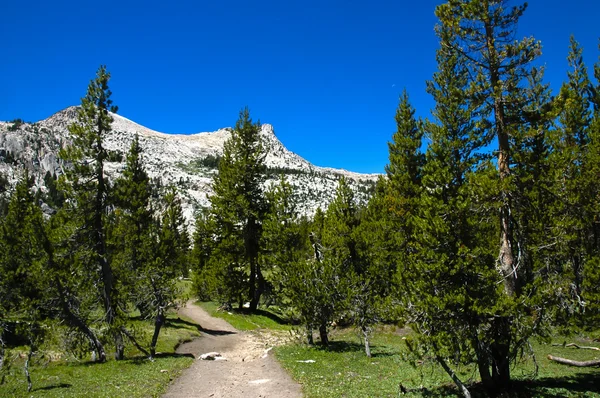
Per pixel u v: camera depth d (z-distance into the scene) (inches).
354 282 1063.6
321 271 1123.3
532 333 546.0
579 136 900.0
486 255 587.2
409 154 1411.2
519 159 610.5
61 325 975.6
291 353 1049.5
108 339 1027.3
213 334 1502.2
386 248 1240.2
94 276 1087.6
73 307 1025.5
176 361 983.0
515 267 597.3
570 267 672.4
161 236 1573.6
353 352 1033.5
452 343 544.1
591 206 653.3
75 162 1101.1
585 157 718.5
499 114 642.2
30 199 1386.6
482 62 680.4
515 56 640.4
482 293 570.9
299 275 1130.7
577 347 972.6
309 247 1322.6
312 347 1119.6
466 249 573.9
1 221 1257.4
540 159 613.3
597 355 890.1
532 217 645.9
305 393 657.6
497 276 586.9
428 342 560.7
